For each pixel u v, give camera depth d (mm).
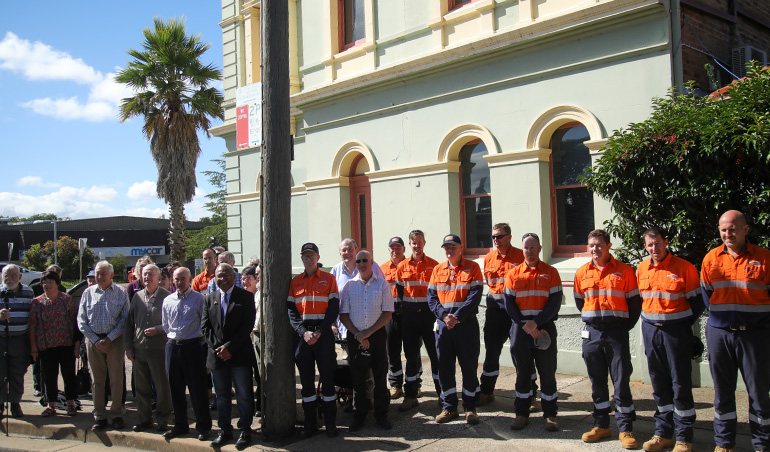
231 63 15289
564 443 5348
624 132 6527
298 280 6141
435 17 9859
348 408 6859
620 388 5234
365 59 11070
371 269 6367
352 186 11734
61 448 6648
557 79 8359
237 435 6234
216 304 5961
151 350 6504
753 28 9328
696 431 5383
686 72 7590
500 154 8875
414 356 6707
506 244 6520
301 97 11953
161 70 19766
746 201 5602
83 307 6828
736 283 4633
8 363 7445
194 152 20312
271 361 6078
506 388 7344
